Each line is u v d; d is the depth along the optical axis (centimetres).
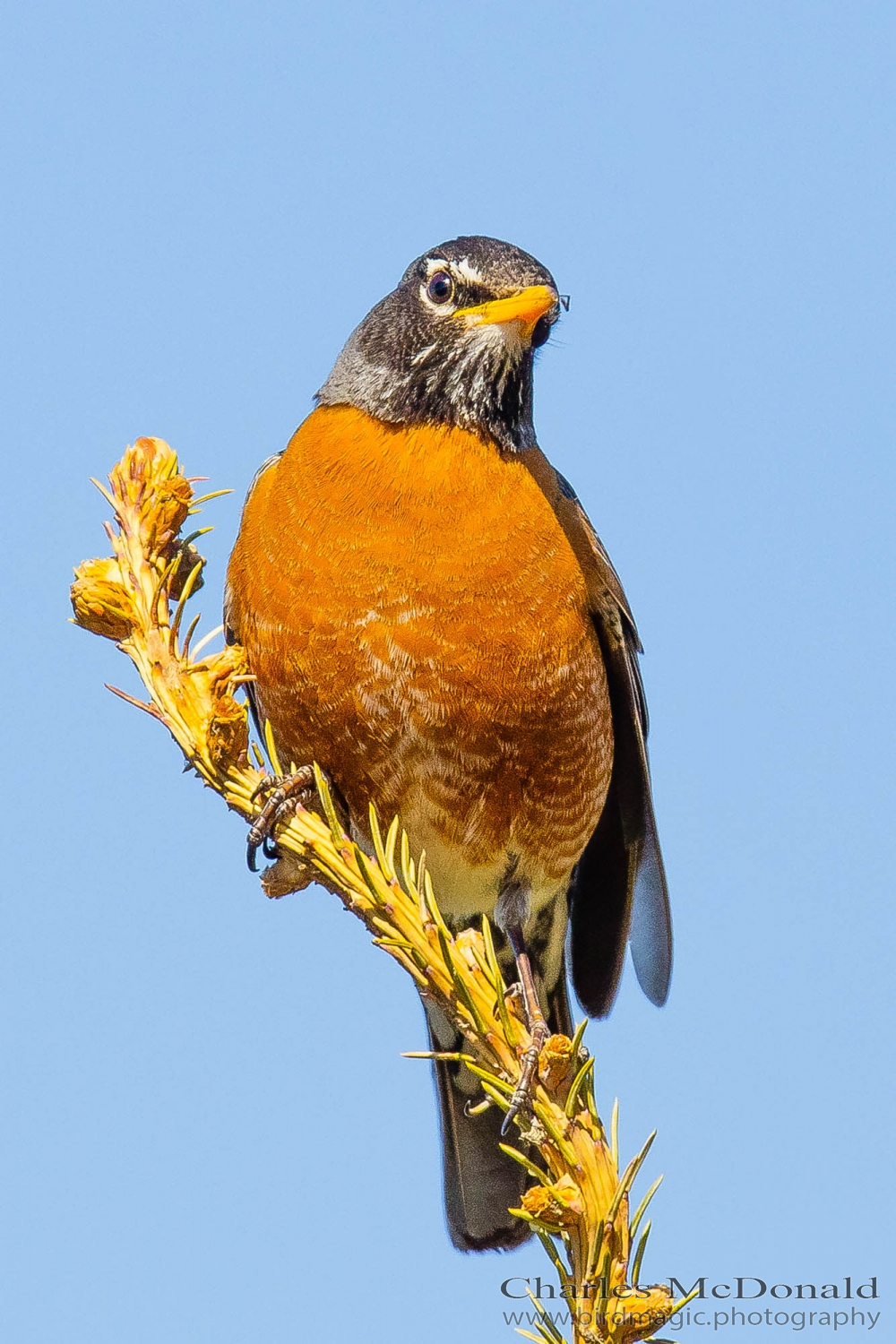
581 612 859
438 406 856
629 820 1006
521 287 876
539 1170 543
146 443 708
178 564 692
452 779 842
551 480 923
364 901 635
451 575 809
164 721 674
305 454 854
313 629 813
